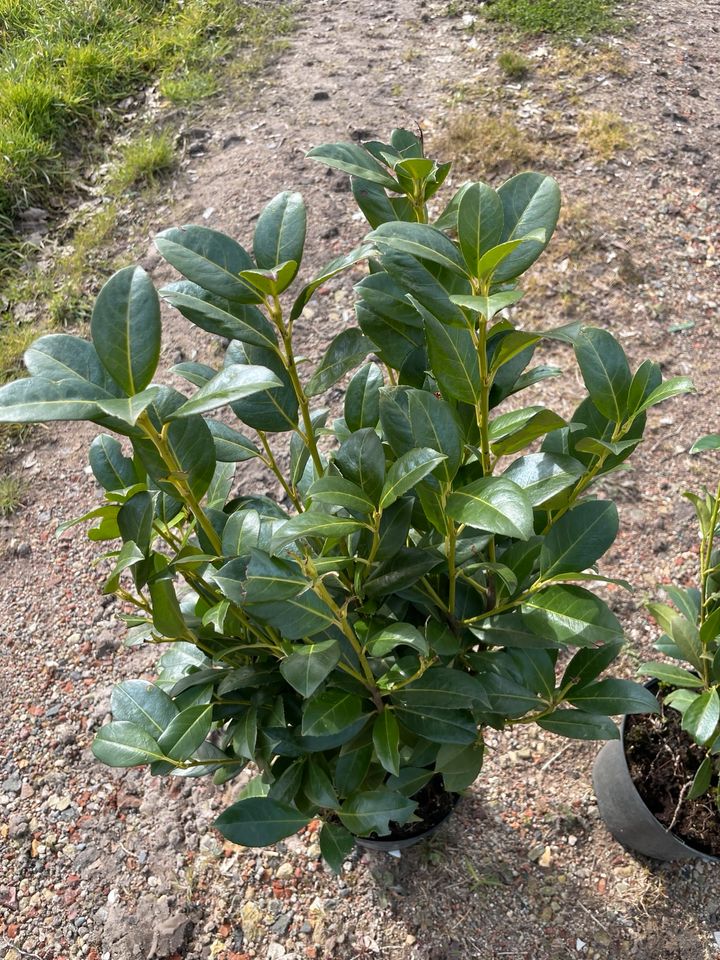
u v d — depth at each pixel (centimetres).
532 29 535
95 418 120
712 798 225
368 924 245
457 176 448
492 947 239
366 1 598
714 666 191
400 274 134
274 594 128
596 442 144
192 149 492
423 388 169
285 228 141
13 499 358
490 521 125
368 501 133
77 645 316
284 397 166
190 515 168
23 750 289
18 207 465
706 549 203
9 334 412
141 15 586
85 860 263
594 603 153
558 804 263
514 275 132
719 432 347
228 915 249
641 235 412
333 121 493
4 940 249
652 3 566
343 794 174
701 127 471
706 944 238
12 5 584
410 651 181
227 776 187
